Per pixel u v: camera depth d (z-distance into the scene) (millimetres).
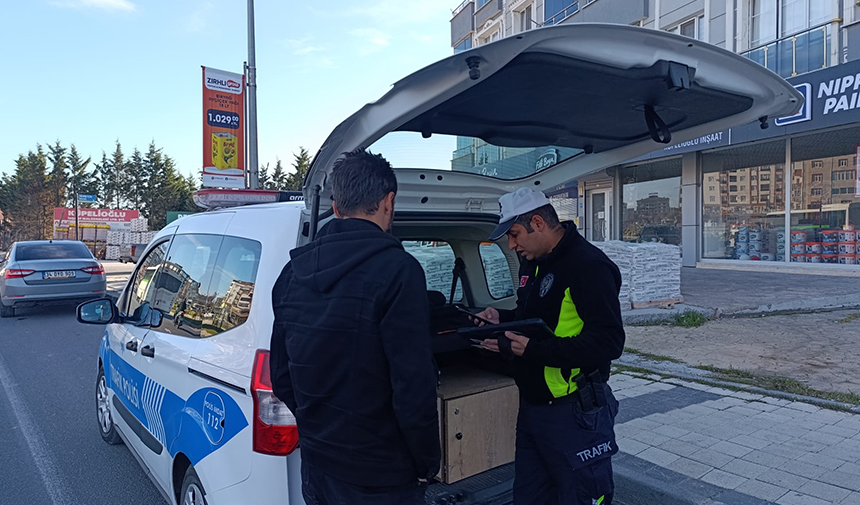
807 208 12523
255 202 3930
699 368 6137
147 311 3775
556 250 2480
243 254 2785
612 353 2273
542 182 3469
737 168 13867
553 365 2297
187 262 3383
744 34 13133
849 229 11852
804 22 11961
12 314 11805
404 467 1834
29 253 11867
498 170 3262
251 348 2416
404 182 2965
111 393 4512
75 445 4996
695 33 14430
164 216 62938
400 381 1706
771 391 5332
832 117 10930
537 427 2490
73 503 3973
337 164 1984
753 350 6793
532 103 2514
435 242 4047
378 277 1759
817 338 7254
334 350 1770
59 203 63250
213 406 2596
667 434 4434
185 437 2775
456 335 3221
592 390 2453
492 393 2980
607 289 2305
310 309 1840
